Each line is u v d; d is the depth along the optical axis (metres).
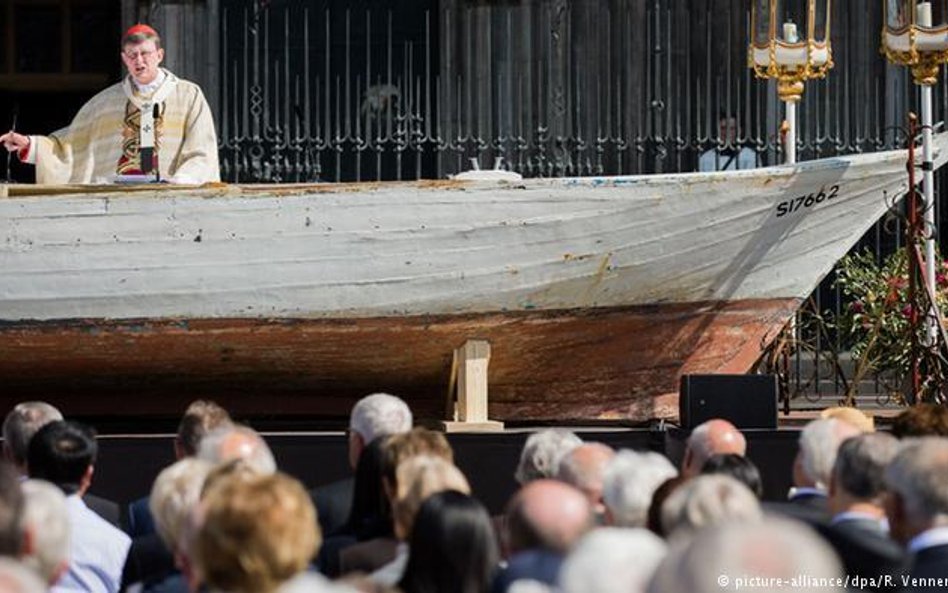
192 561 18.80
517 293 38.12
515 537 18.77
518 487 35.81
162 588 23.00
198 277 37.75
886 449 21.73
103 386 39.75
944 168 60.59
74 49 72.94
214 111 63.53
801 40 49.84
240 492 16.05
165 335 38.25
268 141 61.09
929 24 43.78
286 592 14.91
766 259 38.84
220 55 63.88
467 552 19.00
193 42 63.56
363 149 60.25
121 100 41.28
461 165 63.09
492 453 36.22
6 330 38.25
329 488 28.38
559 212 37.62
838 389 49.97
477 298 38.09
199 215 37.50
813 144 61.44
